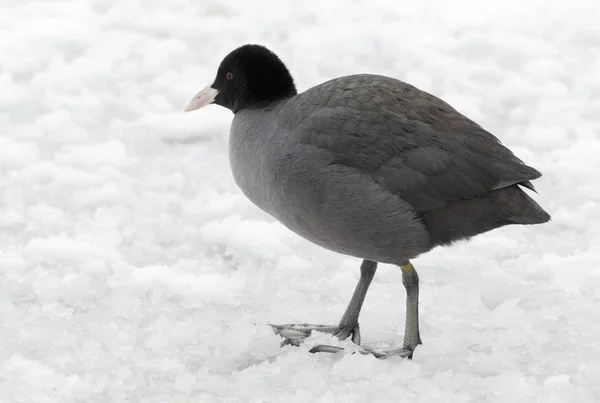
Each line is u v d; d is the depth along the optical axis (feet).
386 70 59.06
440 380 30.22
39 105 54.80
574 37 62.64
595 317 34.68
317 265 39.83
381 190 30.91
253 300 36.63
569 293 37.04
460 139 31.27
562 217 44.29
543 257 40.70
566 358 31.99
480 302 36.47
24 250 39.93
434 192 30.86
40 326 33.35
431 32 63.77
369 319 35.58
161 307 35.32
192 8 68.39
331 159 31.07
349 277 38.68
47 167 48.11
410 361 31.45
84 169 48.47
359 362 30.86
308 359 31.55
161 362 31.24
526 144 51.34
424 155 30.86
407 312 32.96
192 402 29.04
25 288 36.73
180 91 57.36
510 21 65.00
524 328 34.19
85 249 40.27
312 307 36.32
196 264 39.70
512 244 41.78
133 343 32.40
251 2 69.56
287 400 28.89
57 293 36.29
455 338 33.71
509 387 29.53
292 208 32.17
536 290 37.04
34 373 30.25
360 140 31.01
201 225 43.73
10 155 49.26
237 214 44.78
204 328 33.63
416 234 31.40
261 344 32.76
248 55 34.83
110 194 45.83
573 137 52.16
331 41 62.49
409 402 28.86
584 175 47.85
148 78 58.70
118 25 65.31
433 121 31.53
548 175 47.96
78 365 30.83
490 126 53.11
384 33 63.52
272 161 32.14
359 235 31.58
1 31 63.77
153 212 44.47
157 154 50.55
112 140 51.37
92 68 59.21
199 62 60.85
